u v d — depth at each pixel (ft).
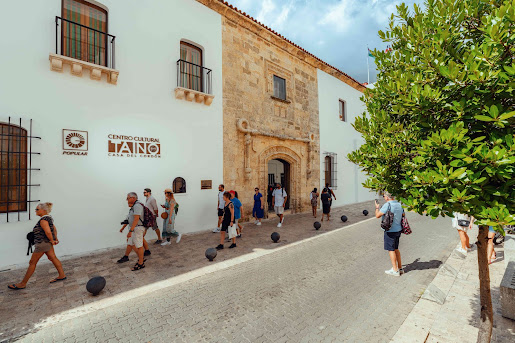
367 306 12.40
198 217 28.35
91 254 20.17
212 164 29.96
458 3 6.62
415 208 6.79
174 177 26.53
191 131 28.12
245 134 33.81
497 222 5.29
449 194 6.00
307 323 10.93
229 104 32.09
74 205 20.36
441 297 12.65
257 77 36.09
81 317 11.33
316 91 47.44
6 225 17.43
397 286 14.61
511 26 5.15
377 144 8.57
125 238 22.84
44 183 19.10
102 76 22.09
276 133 38.86
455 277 15.42
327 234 27.12
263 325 10.77
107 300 12.85
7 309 11.93
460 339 9.52
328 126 50.14
